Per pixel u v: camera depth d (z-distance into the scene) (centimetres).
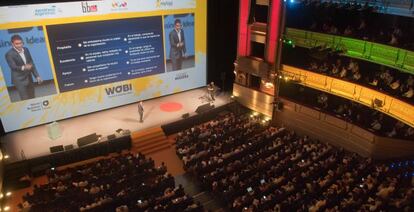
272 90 2733
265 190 1816
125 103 2761
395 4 2073
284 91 2688
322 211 1670
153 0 2591
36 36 2216
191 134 2369
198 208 1733
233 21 3092
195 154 2141
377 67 2378
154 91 2880
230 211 1817
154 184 1867
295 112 2608
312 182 1844
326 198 1717
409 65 1944
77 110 2553
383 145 2120
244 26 2753
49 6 2195
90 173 1959
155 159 2303
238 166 2019
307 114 2531
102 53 2498
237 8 3055
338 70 2398
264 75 2698
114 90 2662
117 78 2641
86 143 2219
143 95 2831
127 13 2505
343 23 2448
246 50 2822
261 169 1995
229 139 2291
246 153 2197
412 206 1656
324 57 2250
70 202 1716
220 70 3238
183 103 2869
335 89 2364
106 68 2559
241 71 2898
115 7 2441
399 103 1988
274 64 2639
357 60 2433
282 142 2305
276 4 2492
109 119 2573
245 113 2936
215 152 2178
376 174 1911
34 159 2077
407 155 2092
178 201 1734
